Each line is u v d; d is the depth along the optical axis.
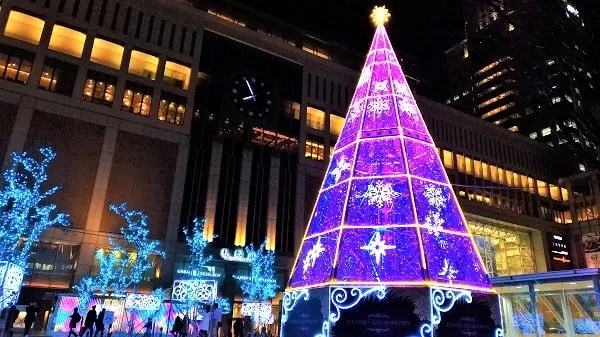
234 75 54.06
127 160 44.88
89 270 39.91
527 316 23.61
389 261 11.90
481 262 12.88
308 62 60.31
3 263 14.20
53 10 45.19
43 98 42.38
